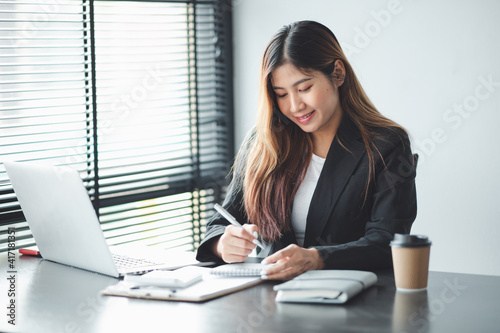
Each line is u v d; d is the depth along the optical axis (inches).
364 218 72.9
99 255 65.9
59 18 105.0
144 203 121.5
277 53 70.6
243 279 60.9
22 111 100.6
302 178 75.7
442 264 113.9
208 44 130.9
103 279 65.3
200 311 52.7
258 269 63.1
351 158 72.8
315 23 72.9
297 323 48.9
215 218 77.2
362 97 75.9
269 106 74.0
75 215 65.4
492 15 104.6
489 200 107.9
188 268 65.1
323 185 73.4
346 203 72.4
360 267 64.1
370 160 71.4
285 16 126.8
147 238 122.0
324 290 54.1
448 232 112.7
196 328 48.6
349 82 74.6
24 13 100.0
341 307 52.6
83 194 63.3
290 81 70.4
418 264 56.3
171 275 60.2
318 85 70.6
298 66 69.5
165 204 124.9
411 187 70.8
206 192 134.2
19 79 100.0
